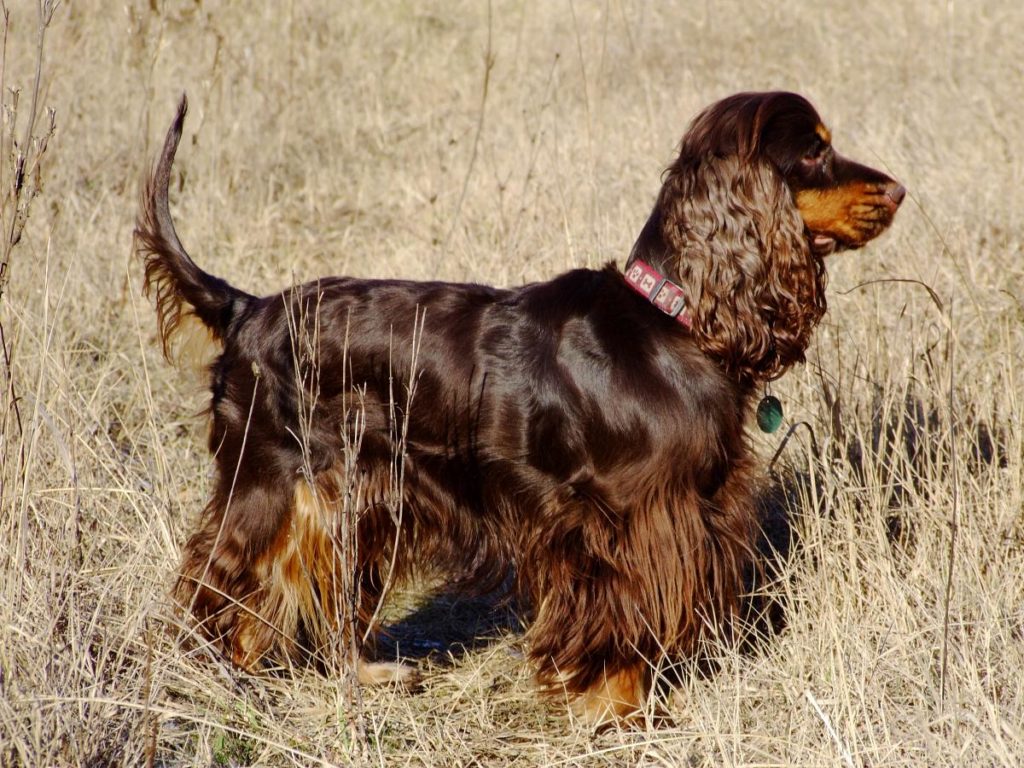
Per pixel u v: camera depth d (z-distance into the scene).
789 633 4.24
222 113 10.14
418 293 4.19
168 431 5.89
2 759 3.17
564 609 4.00
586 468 3.87
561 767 3.67
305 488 4.08
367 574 4.34
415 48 13.18
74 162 9.09
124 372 6.31
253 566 4.14
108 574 4.23
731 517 3.96
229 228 8.48
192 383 6.12
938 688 3.60
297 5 12.95
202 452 5.80
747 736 3.44
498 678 4.39
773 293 3.81
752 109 3.80
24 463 4.08
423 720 3.96
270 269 7.84
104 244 7.70
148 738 3.37
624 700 3.98
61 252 7.45
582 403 3.84
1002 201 7.70
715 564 3.90
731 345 3.79
